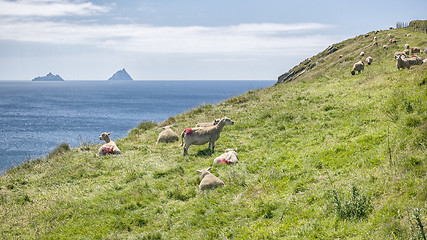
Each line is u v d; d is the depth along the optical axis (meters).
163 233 9.80
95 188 13.47
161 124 25.84
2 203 12.80
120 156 17.56
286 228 8.59
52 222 10.95
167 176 14.03
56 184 14.59
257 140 17.56
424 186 7.79
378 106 16.42
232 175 12.80
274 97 26.42
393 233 6.86
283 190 10.82
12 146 56.66
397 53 28.06
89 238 9.88
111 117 103.19
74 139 62.69
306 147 14.41
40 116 107.75
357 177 9.94
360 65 28.00
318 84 27.67
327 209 8.77
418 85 15.52
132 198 12.09
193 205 11.13
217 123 17.03
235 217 10.02
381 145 11.66
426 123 11.02
